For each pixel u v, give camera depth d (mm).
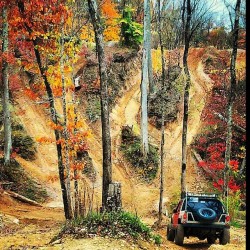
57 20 16938
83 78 45281
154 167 35750
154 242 10953
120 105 46375
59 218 21281
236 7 22594
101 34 14648
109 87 46469
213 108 43500
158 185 33781
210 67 57438
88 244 9211
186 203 13953
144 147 36656
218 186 30906
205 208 13617
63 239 9906
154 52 56344
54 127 17203
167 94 46094
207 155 38375
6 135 28766
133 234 10266
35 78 38000
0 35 29938
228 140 23750
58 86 18188
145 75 36625
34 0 16500
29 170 30641
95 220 10531
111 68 48906
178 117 44938
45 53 18031
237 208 24328
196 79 54719
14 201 25266
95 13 14695
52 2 16875
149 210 28047
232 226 20141
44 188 29062
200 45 68000
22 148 32281
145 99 36719
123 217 10828
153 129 43250
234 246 12797
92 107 42719
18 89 37562
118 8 59594
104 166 13797
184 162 21297
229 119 23781
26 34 17078
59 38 17375
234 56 23359
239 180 31297
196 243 15227
